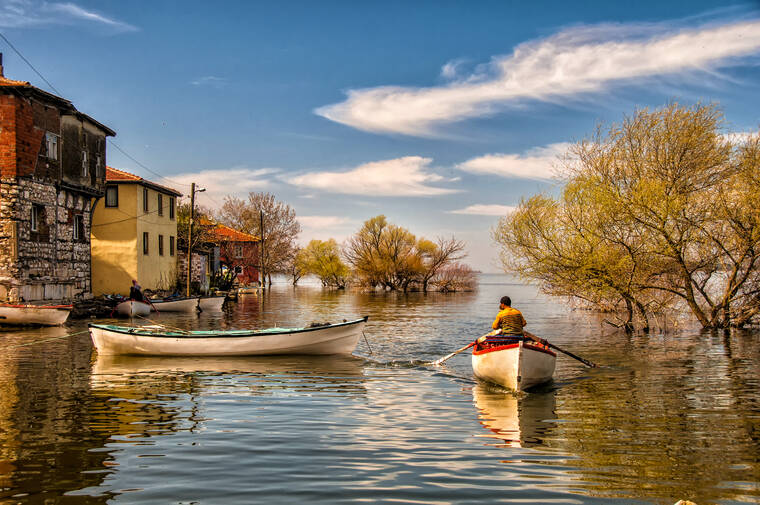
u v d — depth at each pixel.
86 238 34.72
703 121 24.58
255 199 88.31
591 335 24.73
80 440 9.29
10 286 27.11
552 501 6.86
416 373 15.71
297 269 96.81
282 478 7.61
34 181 29.09
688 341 22.27
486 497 6.98
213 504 6.78
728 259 23.94
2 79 28.19
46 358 17.97
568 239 24.67
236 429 9.97
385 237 81.56
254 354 18.50
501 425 10.28
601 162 25.64
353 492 7.13
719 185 23.02
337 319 33.66
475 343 15.21
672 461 8.27
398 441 9.29
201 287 53.19
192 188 42.44
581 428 10.09
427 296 68.75
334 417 10.84
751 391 13.20
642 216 23.05
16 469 7.93
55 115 31.08
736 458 8.41
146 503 6.80
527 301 57.59
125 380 14.53
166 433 9.70
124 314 32.50
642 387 13.73
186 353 18.25
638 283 24.22
